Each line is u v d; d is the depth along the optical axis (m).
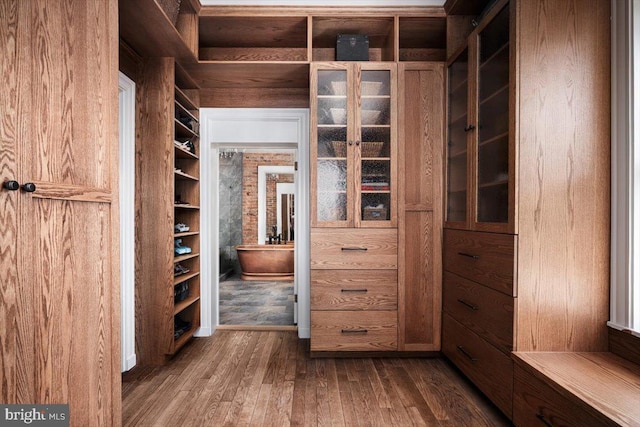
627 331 1.67
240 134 3.33
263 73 2.95
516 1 1.79
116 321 1.53
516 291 1.78
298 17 2.72
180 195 3.21
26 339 1.09
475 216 2.20
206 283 3.24
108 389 1.47
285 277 6.47
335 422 1.86
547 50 1.79
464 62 2.41
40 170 1.14
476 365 2.15
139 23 2.17
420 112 2.72
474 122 2.22
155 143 2.62
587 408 1.28
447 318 2.61
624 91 1.72
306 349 2.91
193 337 3.22
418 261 2.71
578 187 1.80
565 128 1.80
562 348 1.78
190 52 2.56
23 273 1.08
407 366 2.58
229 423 1.85
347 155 2.66
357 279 2.67
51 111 1.19
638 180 1.68
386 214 2.69
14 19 1.05
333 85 2.70
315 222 2.66
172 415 1.92
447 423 1.85
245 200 7.55
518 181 1.78
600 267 1.80
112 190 1.50
